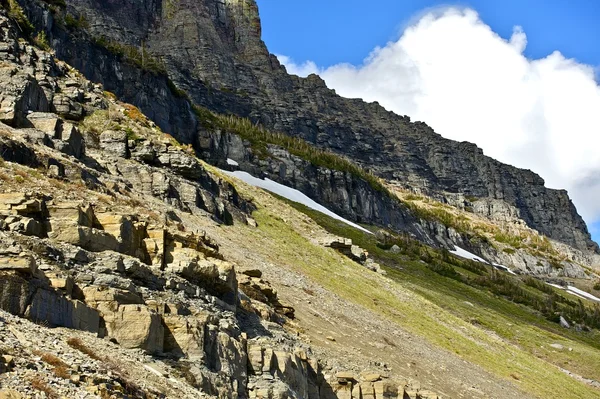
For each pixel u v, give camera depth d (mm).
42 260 27688
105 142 85250
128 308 28391
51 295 25422
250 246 86688
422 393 51969
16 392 18656
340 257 111375
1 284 23828
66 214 31438
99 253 31062
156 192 82062
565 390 96188
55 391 19812
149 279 32812
